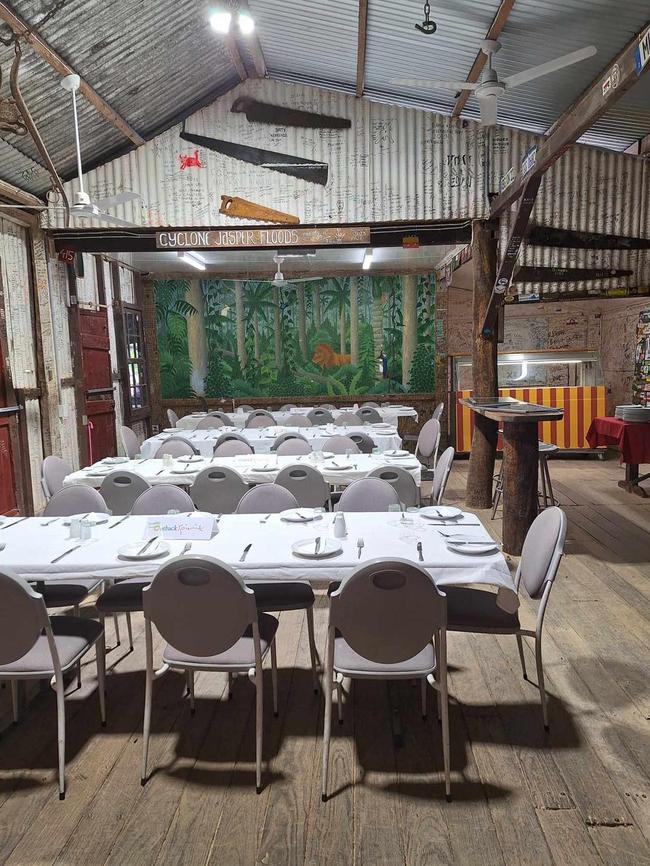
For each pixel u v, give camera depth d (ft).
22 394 20.97
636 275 21.88
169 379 36.63
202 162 22.06
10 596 7.63
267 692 10.35
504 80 13.66
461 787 7.95
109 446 28.91
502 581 8.71
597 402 30.40
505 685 10.36
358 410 30.68
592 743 8.79
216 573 7.52
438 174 21.71
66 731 9.37
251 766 8.46
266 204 22.16
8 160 19.01
